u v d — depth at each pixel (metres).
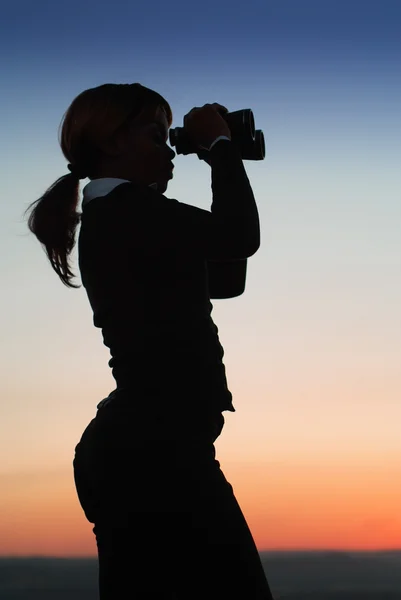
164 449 2.30
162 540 2.29
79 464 2.48
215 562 2.25
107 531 2.36
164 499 2.28
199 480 2.29
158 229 2.39
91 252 2.48
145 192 2.46
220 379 2.41
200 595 2.27
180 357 2.36
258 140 2.71
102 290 2.46
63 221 2.63
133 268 2.40
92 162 2.62
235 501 2.32
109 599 2.35
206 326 2.42
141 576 2.31
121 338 2.41
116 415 2.36
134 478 2.30
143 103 2.60
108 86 2.61
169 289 2.39
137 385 2.36
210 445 2.37
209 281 2.86
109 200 2.47
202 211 2.44
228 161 2.53
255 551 2.28
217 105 2.68
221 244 2.40
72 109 2.62
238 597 2.24
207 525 2.26
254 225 2.44
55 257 2.65
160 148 2.61
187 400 2.34
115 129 2.57
